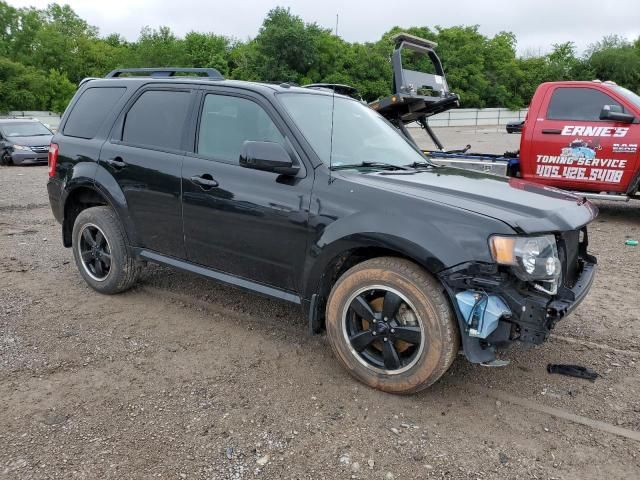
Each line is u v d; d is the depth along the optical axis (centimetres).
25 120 1842
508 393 329
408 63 1070
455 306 286
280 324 421
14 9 6125
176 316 434
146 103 439
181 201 396
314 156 342
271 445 274
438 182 338
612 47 5544
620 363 368
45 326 409
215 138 390
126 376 338
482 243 277
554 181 814
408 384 310
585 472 260
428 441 280
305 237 334
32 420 289
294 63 4459
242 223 363
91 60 6112
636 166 741
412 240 291
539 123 812
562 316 283
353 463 262
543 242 284
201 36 5478
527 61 5900
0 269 551
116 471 252
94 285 478
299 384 333
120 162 436
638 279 549
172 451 267
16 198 1031
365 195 315
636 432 291
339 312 330
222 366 354
